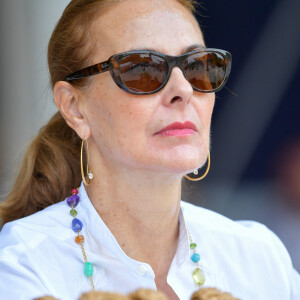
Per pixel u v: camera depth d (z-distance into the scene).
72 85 6.99
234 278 7.79
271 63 19.23
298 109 19.62
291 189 19.81
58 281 6.73
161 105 6.38
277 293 7.92
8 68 17.44
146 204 6.87
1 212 8.30
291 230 18.48
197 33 7.03
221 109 19.66
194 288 7.51
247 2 18.34
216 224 8.22
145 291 6.94
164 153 6.33
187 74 6.50
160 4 6.77
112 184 6.93
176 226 7.45
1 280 6.45
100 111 6.70
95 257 6.98
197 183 19.97
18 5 17.16
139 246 7.14
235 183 20.17
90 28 6.82
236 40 18.81
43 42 16.95
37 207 8.30
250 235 8.17
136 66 6.33
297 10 18.52
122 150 6.51
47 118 12.40
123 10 6.68
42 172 8.23
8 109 17.44
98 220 7.04
